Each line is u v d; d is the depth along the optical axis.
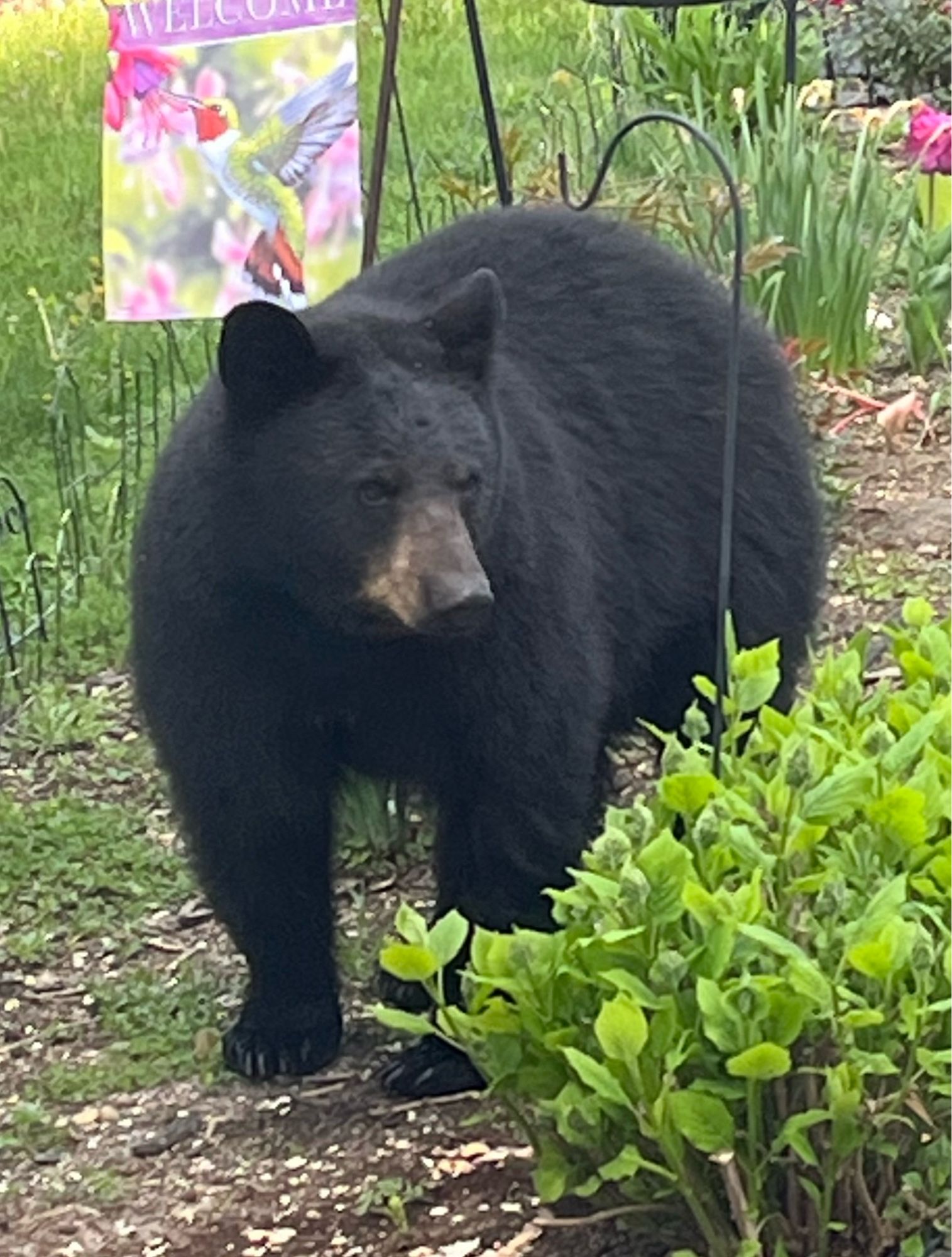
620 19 11.36
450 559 3.84
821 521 5.19
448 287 4.66
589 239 4.88
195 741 4.28
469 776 4.29
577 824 4.35
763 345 5.09
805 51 10.91
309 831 4.46
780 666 5.05
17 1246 3.96
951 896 3.48
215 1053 4.61
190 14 5.81
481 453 3.98
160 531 4.21
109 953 5.13
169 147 5.89
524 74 12.70
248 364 3.99
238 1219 4.00
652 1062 3.33
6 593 7.10
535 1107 3.62
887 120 8.27
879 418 6.42
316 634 4.14
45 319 8.35
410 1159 4.15
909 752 3.60
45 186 11.52
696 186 7.97
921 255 8.09
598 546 4.51
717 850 3.49
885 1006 3.33
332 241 5.82
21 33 15.01
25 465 8.02
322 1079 4.54
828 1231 3.44
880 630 6.00
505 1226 3.86
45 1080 4.56
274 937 4.50
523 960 3.47
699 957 3.36
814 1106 3.40
